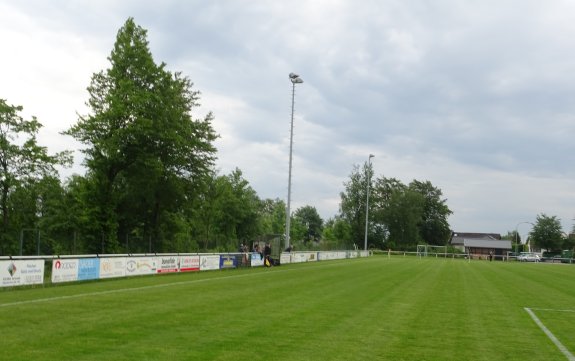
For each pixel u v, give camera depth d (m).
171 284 22.81
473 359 9.66
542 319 15.07
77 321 12.30
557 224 107.00
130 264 26.88
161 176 42.41
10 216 36.50
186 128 43.38
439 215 130.75
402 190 122.62
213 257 35.09
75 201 40.06
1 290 18.95
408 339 11.24
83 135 39.12
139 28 41.41
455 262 60.94
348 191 113.19
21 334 10.59
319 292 20.38
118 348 9.52
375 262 53.59
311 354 9.50
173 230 46.69
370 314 14.70
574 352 10.59
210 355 9.18
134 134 39.22
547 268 52.06
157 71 41.53
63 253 37.16
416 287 23.95
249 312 14.44
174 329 11.55
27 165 36.16
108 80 40.94
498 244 132.50
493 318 14.88
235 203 63.66
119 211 43.72
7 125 35.38
